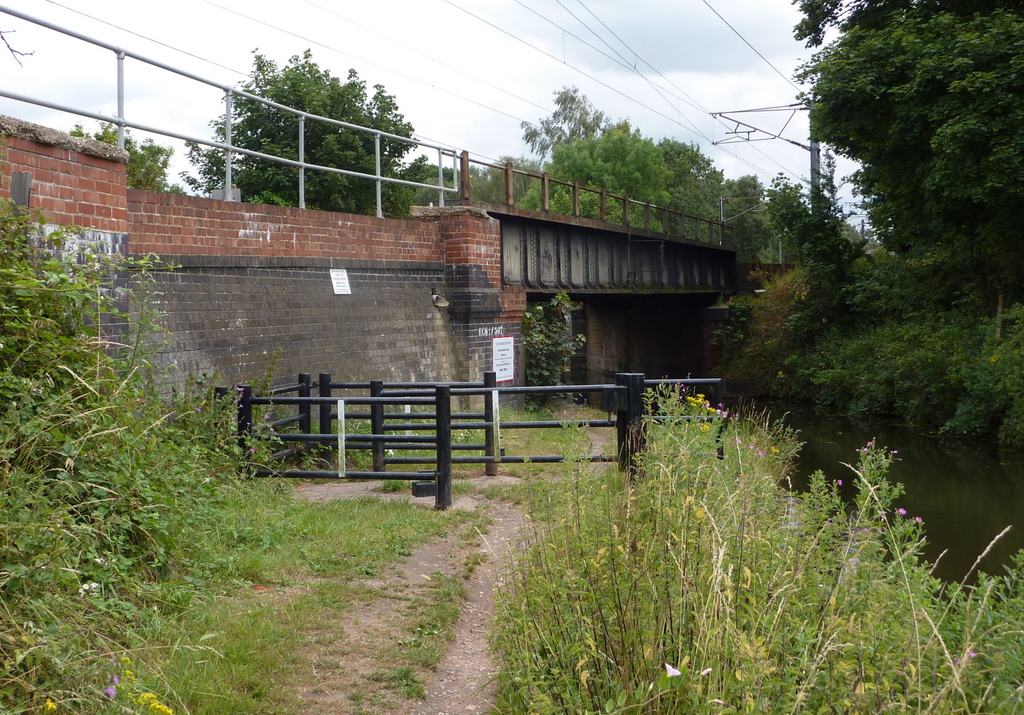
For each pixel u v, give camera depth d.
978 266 23.09
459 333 15.52
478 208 16.38
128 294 7.41
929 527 10.56
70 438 4.41
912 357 21.78
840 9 24.00
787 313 30.84
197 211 9.58
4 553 3.48
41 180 6.46
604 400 7.75
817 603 3.42
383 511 7.29
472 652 4.55
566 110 61.25
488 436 9.08
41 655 3.08
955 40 18.50
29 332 4.70
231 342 9.96
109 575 4.12
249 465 7.91
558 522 4.28
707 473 4.61
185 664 3.75
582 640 3.37
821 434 20.39
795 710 2.67
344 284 12.45
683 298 33.25
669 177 54.41
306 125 27.94
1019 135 17.28
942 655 2.94
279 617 4.60
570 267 21.80
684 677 2.85
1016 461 15.97
